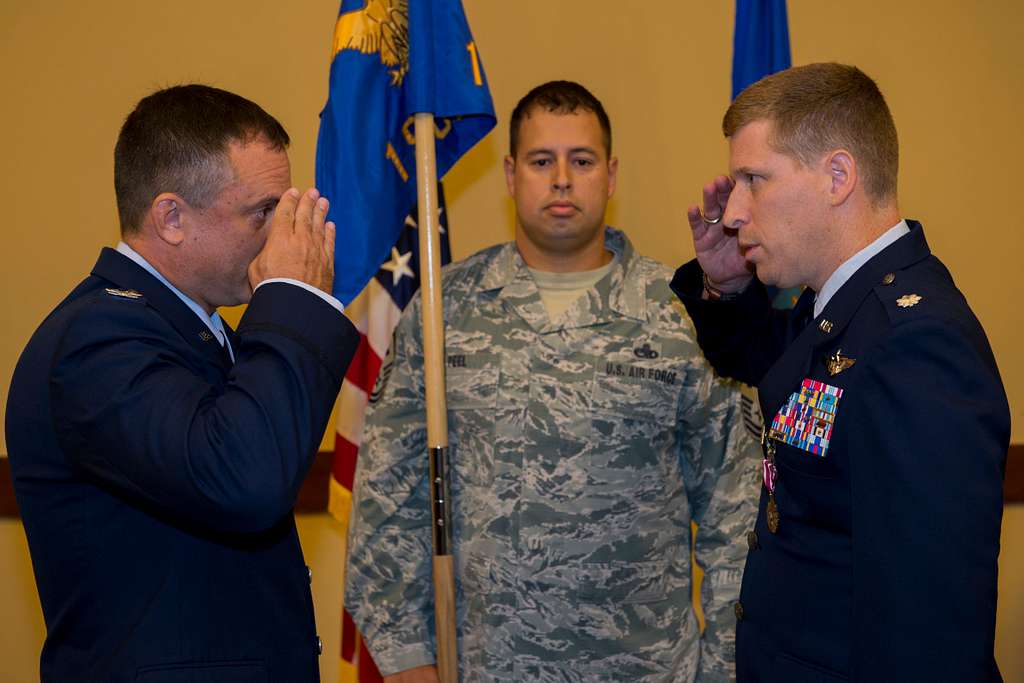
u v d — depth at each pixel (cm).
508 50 267
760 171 125
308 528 271
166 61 265
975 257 270
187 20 265
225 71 265
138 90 265
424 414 186
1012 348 270
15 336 267
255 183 127
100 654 115
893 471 104
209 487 109
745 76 210
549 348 179
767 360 159
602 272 189
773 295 202
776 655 123
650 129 268
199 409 113
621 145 268
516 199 191
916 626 100
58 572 119
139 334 117
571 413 174
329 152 175
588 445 173
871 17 267
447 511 170
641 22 267
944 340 106
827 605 117
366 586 184
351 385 232
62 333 117
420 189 170
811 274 127
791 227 124
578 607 170
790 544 125
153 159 125
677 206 269
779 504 127
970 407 102
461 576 178
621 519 172
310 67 266
